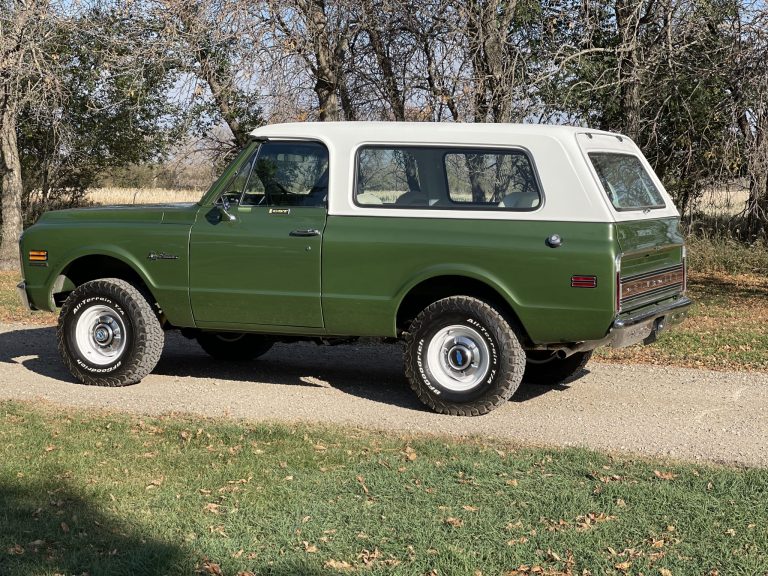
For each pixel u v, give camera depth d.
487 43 13.86
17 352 10.18
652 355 10.43
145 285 8.48
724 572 4.39
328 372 9.23
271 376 8.98
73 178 26.48
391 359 9.98
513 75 13.66
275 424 6.94
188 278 8.03
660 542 4.69
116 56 15.36
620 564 4.44
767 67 14.11
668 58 15.17
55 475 5.73
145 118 23.98
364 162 7.60
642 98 16.69
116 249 8.26
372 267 7.48
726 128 15.07
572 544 4.70
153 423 7.04
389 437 6.73
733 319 13.77
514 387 7.29
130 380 8.31
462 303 7.33
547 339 7.12
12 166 21.53
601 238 6.93
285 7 13.79
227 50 14.20
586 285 6.93
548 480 5.70
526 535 4.82
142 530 4.87
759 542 4.71
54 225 8.52
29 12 18.67
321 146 7.72
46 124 21.95
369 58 15.40
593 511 5.16
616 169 7.56
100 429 6.86
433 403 7.45
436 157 7.42
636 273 7.27
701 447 6.50
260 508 5.19
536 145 7.16
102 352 8.39
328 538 4.79
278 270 7.74
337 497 5.39
